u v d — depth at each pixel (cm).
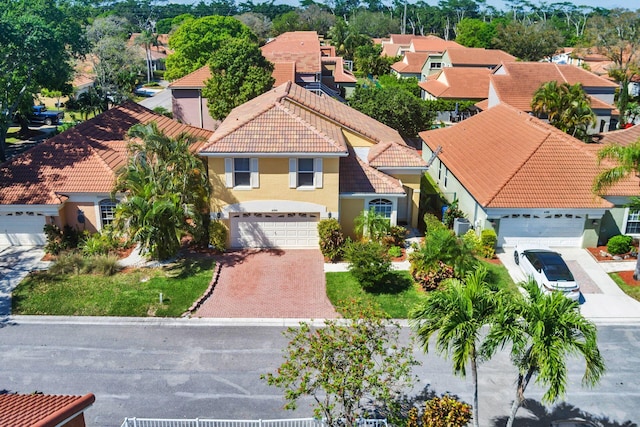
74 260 2798
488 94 6200
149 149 2894
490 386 2028
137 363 2131
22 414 1304
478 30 11975
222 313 2469
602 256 2959
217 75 4847
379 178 3111
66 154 3259
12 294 2586
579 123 4403
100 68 6419
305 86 5850
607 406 1933
